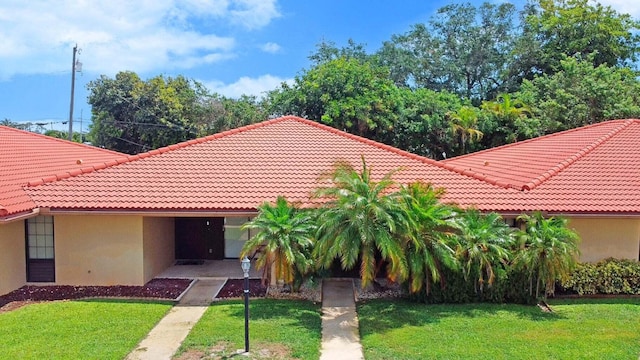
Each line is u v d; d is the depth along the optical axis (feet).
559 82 112.06
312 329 40.01
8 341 36.83
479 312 44.11
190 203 51.75
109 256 53.47
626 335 38.50
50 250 54.44
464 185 56.59
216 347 36.14
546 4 140.67
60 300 48.42
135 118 135.95
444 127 114.21
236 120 136.15
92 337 37.88
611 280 49.37
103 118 137.28
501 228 46.68
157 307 45.83
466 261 45.60
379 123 111.45
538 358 33.96
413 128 112.88
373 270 43.34
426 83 161.89
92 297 49.26
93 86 137.49
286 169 59.62
